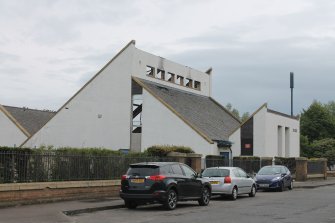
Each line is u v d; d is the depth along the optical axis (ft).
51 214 49.85
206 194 64.75
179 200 59.41
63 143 147.95
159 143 134.10
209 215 52.31
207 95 179.93
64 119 148.87
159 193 56.29
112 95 143.64
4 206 54.95
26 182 59.26
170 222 46.06
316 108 236.63
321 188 106.73
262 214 53.36
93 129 145.07
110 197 70.49
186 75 167.32
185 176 61.05
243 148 139.44
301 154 200.64
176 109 138.00
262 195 84.64
